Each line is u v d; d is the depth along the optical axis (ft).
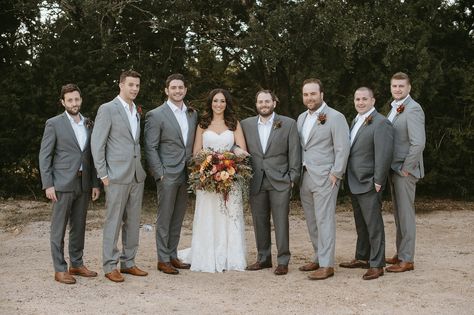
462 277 19.62
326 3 36.19
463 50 46.06
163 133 20.44
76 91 19.15
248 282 19.15
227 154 20.44
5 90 40.88
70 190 18.80
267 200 20.97
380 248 19.62
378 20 38.75
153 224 32.58
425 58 38.22
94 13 38.55
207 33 42.09
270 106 20.63
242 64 44.27
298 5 36.55
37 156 41.60
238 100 45.73
